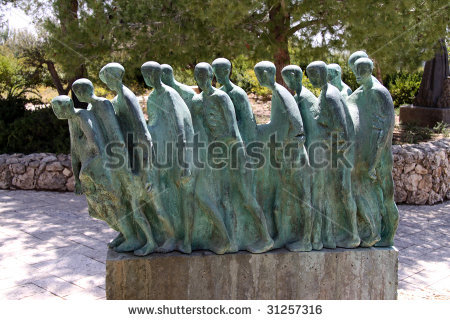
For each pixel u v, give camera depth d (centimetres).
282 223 412
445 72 1228
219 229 397
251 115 400
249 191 396
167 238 405
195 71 383
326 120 396
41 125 929
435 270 555
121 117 386
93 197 390
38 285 499
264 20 802
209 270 399
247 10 677
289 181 401
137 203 390
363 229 423
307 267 409
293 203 409
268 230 413
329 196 412
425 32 822
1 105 1024
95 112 383
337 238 420
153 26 736
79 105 991
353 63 420
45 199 805
